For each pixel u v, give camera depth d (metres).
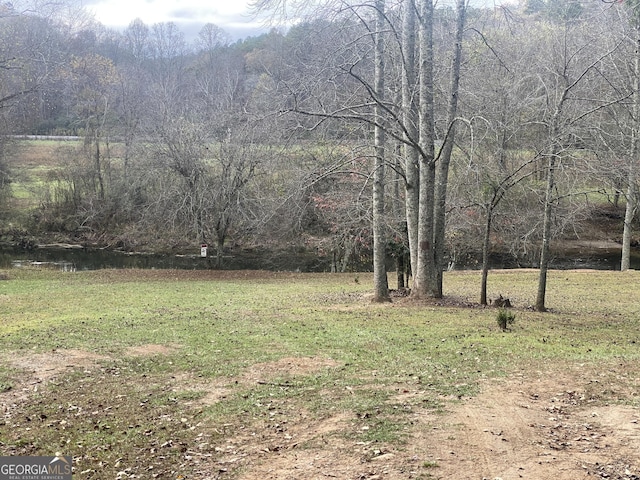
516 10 19.38
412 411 6.75
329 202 26.23
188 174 30.12
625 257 26.92
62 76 30.38
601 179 15.56
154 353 10.18
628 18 17.50
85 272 28.39
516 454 5.53
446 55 18.36
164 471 5.58
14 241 37.94
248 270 30.08
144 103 39.12
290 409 7.10
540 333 11.49
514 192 23.31
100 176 39.78
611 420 6.39
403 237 21.20
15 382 8.43
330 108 13.95
